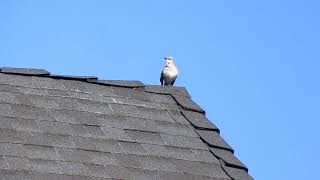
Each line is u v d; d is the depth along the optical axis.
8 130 14.70
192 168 15.11
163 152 15.30
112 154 14.89
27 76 16.25
